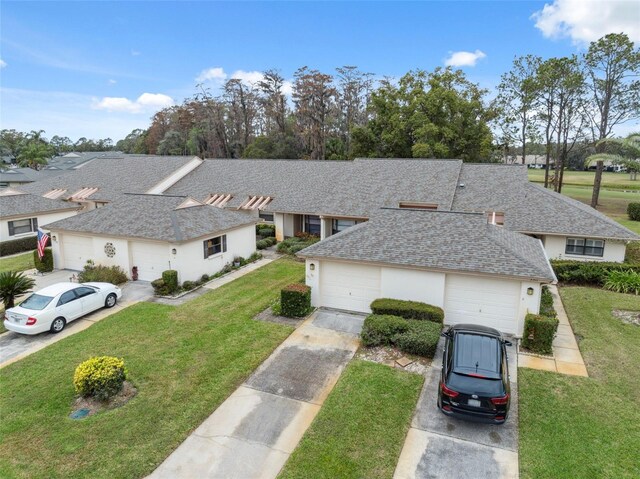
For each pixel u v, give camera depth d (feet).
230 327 53.21
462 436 32.78
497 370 33.71
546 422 34.22
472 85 159.33
